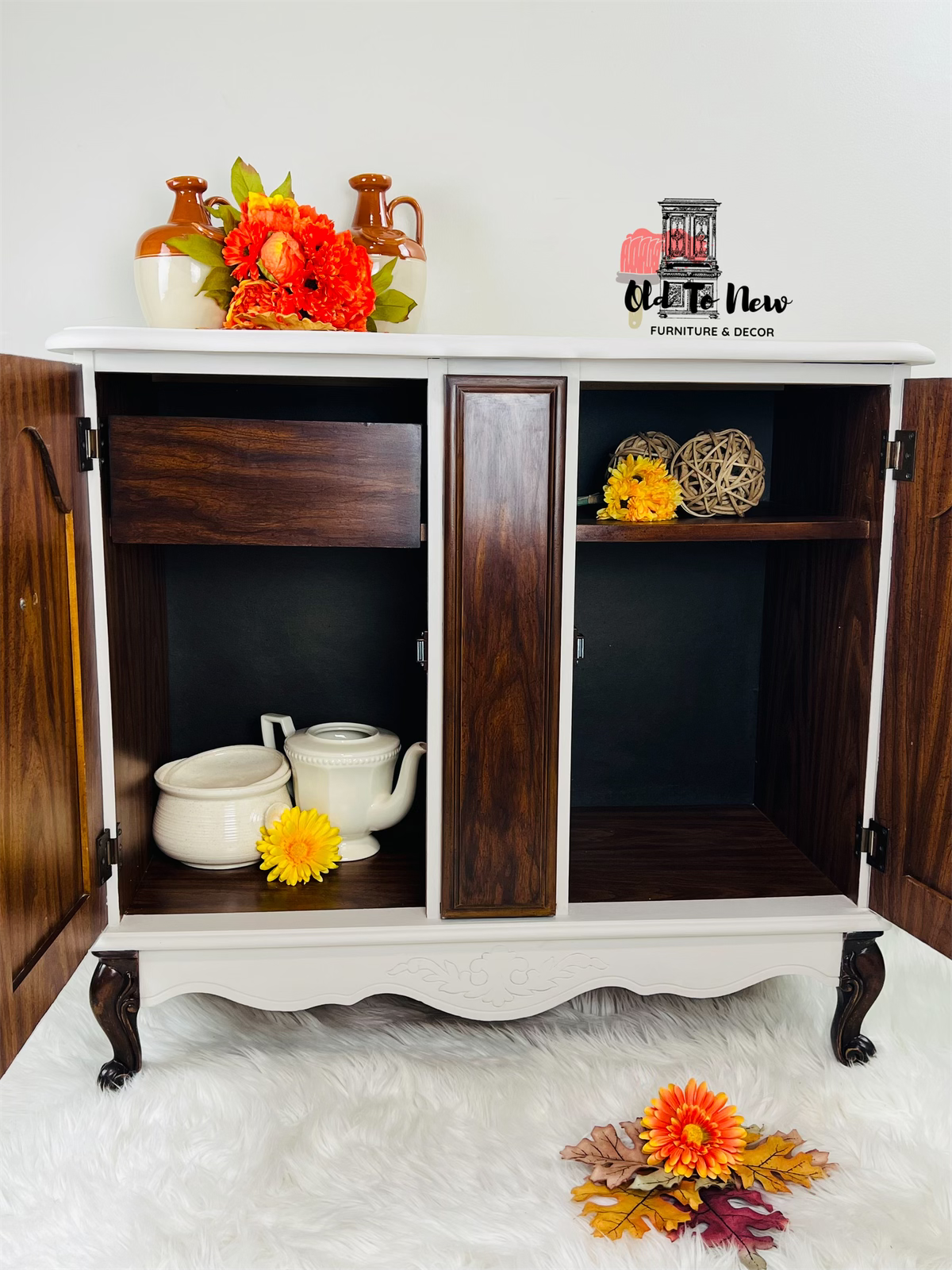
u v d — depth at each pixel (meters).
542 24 1.49
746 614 1.71
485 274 1.55
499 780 1.25
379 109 1.50
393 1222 1.04
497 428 1.19
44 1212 1.05
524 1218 1.05
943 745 1.19
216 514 1.20
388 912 1.30
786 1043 1.37
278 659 1.64
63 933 1.10
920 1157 1.14
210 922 1.27
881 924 1.31
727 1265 0.98
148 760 1.46
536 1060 1.33
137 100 1.47
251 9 1.46
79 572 1.15
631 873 1.44
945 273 1.61
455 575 1.21
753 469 1.40
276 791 1.46
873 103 1.55
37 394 1.03
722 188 1.56
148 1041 1.38
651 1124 1.12
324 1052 1.35
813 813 1.48
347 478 1.21
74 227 1.49
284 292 1.19
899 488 1.24
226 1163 1.13
